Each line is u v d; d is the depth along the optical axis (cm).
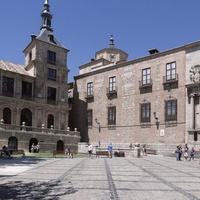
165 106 4256
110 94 5038
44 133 4662
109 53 6488
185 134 3975
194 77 3947
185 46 4103
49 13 5734
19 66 5400
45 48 5288
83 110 5506
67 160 2808
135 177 1429
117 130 4841
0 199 910
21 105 4800
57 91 5359
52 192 1013
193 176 1514
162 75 4359
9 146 4234
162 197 925
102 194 970
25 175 1491
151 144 4266
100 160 2847
